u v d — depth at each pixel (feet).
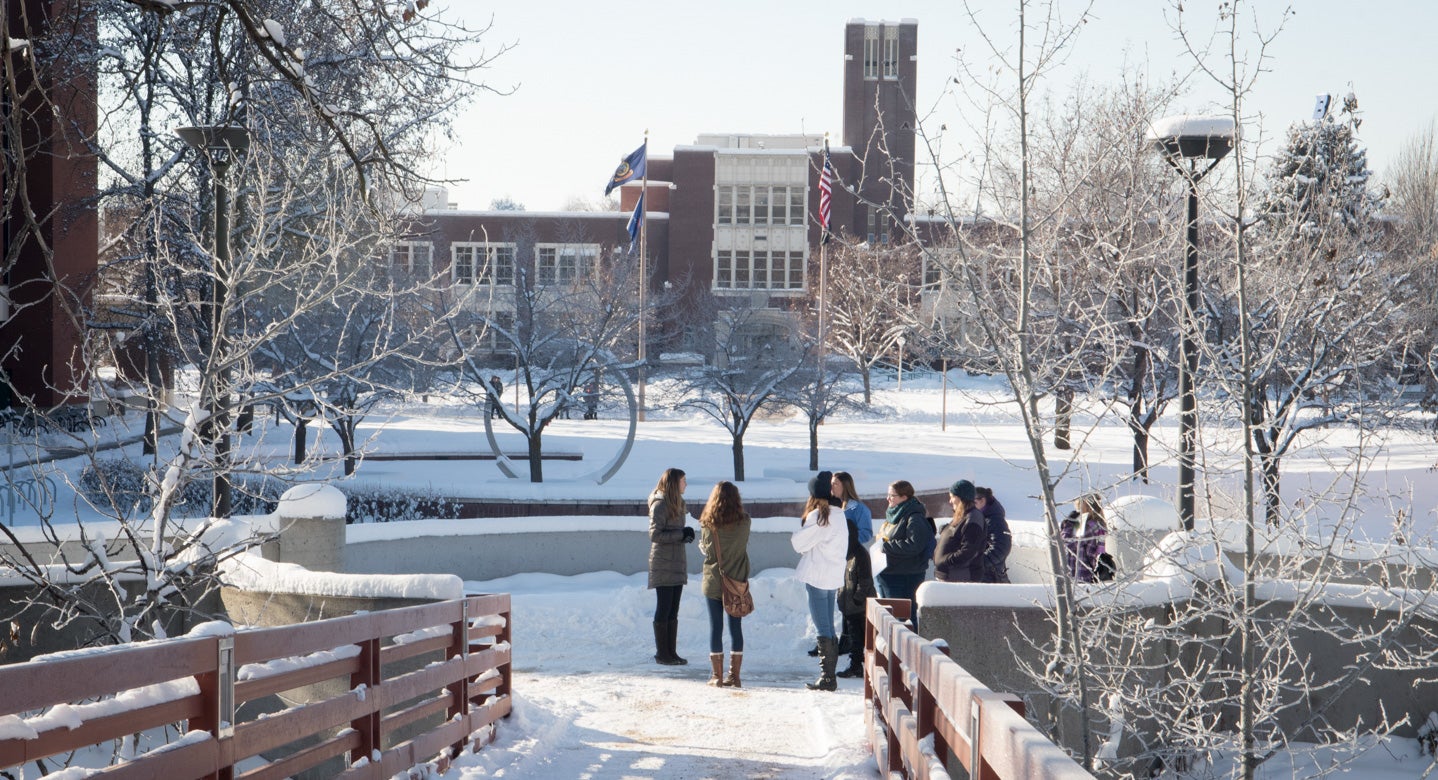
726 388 89.97
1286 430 38.14
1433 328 49.14
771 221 269.23
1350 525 22.86
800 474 89.30
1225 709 26.84
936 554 32.58
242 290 54.03
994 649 24.45
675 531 36.06
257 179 37.22
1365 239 38.29
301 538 34.40
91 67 61.93
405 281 74.23
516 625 39.96
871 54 274.57
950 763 22.08
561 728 27.20
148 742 26.08
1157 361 44.42
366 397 76.13
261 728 15.44
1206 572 25.81
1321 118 29.58
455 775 22.34
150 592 23.67
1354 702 27.25
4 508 57.36
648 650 38.24
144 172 74.23
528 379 80.74
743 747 25.49
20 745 10.52
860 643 34.94
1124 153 33.40
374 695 19.44
